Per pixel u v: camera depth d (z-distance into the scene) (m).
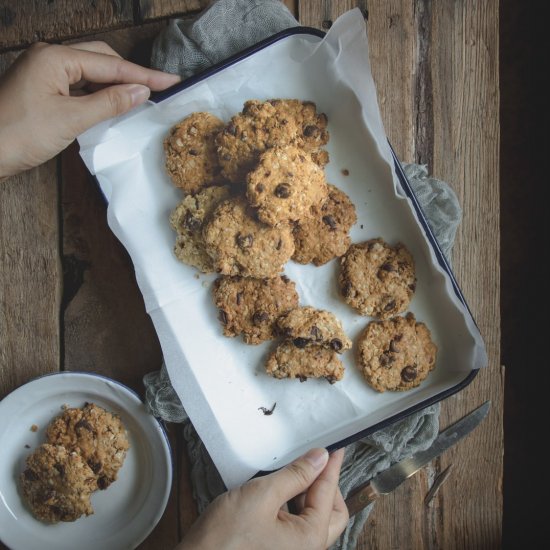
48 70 0.74
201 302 0.78
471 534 0.82
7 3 0.80
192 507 0.81
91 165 0.76
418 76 0.81
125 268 0.81
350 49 0.74
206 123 0.77
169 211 0.78
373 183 0.78
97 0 0.80
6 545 0.79
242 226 0.75
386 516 0.82
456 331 0.78
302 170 0.74
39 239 0.81
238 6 0.77
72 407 0.80
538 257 0.96
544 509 0.95
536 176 0.96
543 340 0.96
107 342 0.81
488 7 0.81
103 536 0.79
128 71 0.76
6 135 0.75
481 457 0.82
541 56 0.96
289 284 0.78
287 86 0.77
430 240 0.76
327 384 0.79
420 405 0.75
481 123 0.81
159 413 0.78
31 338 0.81
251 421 0.78
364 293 0.77
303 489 0.72
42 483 0.78
